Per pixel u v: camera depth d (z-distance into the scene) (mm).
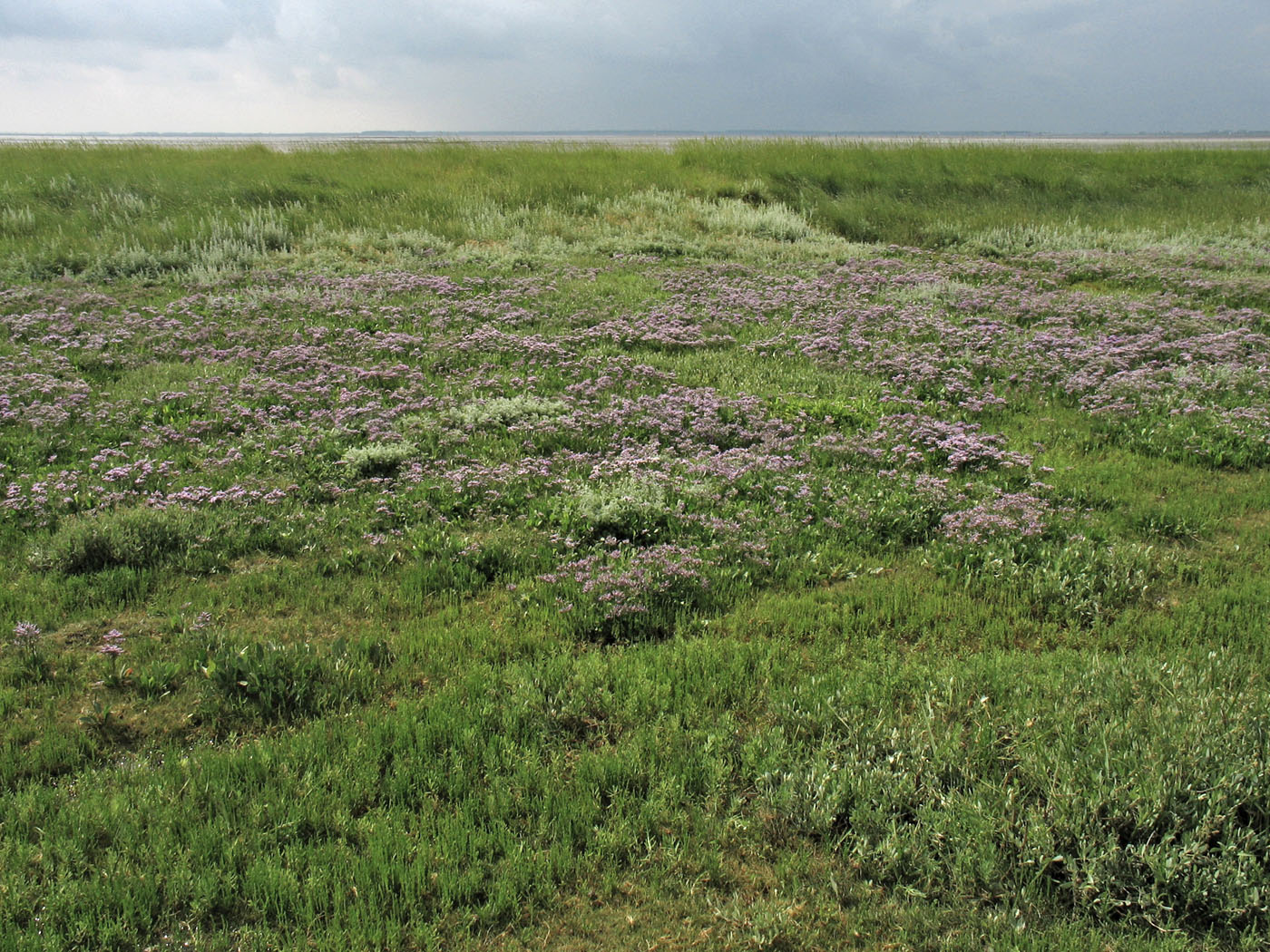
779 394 10047
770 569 6484
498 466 7953
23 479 7258
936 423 9156
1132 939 3252
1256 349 11750
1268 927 3297
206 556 6273
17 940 3086
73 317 12172
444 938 3287
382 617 5750
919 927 3357
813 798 3932
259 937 3195
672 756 4297
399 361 10938
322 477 7688
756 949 3256
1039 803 3812
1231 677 4781
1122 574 6230
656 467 8023
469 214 21125
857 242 20906
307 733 4453
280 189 21953
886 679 4926
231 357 10828
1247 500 7598
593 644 5492
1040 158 29578
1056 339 12000
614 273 16578
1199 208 24766
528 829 3834
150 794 3945
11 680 4859
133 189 21234
